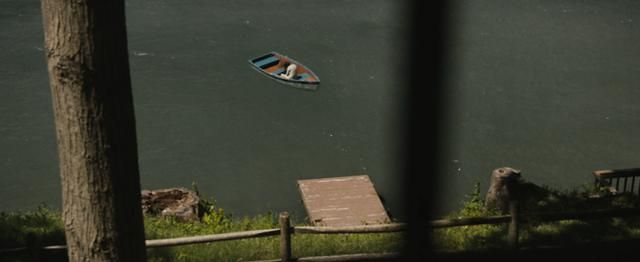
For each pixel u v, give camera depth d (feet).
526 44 111.65
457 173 78.23
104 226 18.43
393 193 74.74
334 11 124.77
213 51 108.78
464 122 89.20
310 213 61.00
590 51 109.70
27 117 89.04
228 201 75.66
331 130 89.97
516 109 92.73
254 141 87.66
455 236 35.83
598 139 86.33
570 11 125.90
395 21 120.37
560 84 99.66
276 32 115.65
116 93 17.63
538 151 83.66
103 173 17.98
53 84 17.51
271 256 32.91
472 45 110.73
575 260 30.09
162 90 97.96
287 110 94.94
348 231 29.07
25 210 72.74
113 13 17.15
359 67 104.53
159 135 88.12
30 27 111.04
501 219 30.17
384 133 88.48
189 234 38.19
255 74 102.94
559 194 46.75
